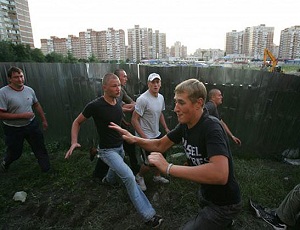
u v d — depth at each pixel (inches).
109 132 101.3
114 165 97.0
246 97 161.9
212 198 63.0
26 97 129.8
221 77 164.2
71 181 129.8
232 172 60.3
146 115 119.6
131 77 175.6
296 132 158.7
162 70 171.8
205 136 56.8
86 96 180.7
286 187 124.0
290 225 89.8
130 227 95.3
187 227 66.2
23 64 180.2
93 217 101.7
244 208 105.5
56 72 180.5
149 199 114.3
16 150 132.9
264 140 165.2
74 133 101.0
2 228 96.3
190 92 55.5
